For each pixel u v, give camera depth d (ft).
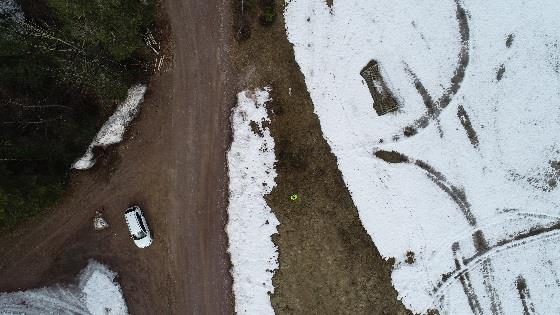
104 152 91.35
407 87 90.84
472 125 91.56
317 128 90.94
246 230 91.25
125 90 84.84
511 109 91.50
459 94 91.25
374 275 91.76
